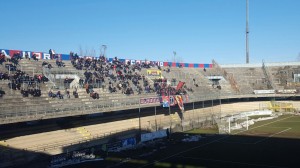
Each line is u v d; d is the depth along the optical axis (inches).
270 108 3754.9
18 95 1916.8
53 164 1572.3
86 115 2234.3
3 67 2091.5
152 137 2156.7
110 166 1540.4
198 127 2723.9
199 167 1505.9
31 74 2193.7
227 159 1640.0
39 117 1744.6
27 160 1636.3
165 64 3750.0
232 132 2450.8
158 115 2812.5
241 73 4301.2
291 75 4104.3
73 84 2405.3
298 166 1486.2
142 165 1555.1
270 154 1721.2
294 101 3816.4
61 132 1991.9
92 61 2829.7
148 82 3058.6
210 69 4215.1
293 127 2615.7
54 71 2377.0
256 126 2723.9
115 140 2142.0
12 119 1627.7
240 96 3668.8
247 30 4448.8
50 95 2073.1
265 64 4397.1
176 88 3196.4
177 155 1748.3
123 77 2878.9
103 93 2459.4
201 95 3284.9
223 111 3656.5
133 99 2519.7
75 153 1760.6
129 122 2485.2
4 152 1624.0
